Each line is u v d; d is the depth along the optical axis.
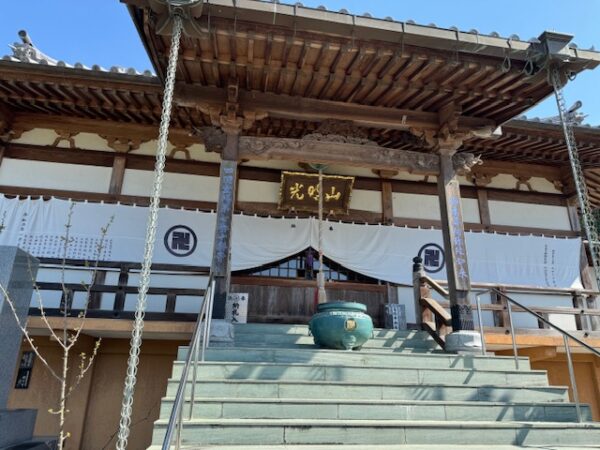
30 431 4.81
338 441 4.07
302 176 9.43
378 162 7.34
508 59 6.05
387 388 4.99
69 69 7.56
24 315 5.08
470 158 7.56
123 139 9.38
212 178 9.56
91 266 7.66
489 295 9.66
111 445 7.73
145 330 7.31
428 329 7.31
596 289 10.34
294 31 5.60
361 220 9.94
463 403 4.77
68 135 9.25
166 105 4.56
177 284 8.75
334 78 6.61
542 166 10.95
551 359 9.58
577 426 4.49
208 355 5.45
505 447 4.12
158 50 6.05
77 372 7.82
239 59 6.19
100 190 9.09
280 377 5.11
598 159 10.05
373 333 7.16
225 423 3.95
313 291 9.31
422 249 9.84
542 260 10.20
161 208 9.09
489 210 10.53
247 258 9.10
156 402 8.05
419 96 7.07
